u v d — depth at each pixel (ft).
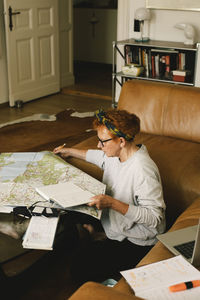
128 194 5.80
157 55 14.83
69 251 7.02
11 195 5.52
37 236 4.89
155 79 14.64
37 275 6.54
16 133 13.37
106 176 6.19
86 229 6.54
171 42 14.99
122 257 5.98
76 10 24.57
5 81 16.34
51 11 17.39
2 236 5.67
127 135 5.49
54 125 14.21
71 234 6.83
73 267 6.27
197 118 8.43
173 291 3.96
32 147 12.17
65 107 16.48
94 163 7.14
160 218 5.53
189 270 4.29
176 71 14.32
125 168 5.76
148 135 8.83
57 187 5.65
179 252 4.71
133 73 14.99
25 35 16.37
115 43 15.10
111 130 5.44
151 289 4.00
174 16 14.88
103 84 19.98
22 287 6.28
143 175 5.57
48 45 17.71
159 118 8.82
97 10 23.90
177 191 7.34
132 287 4.04
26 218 5.33
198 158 7.73
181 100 8.63
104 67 24.70
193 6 14.30
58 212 5.25
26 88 17.04
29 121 14.62
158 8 14.89
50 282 6.44
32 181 5.93
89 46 24.98
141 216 5.41
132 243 5.92
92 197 5.33
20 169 6.32
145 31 15.61
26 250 5.33
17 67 16.38
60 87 19.21
